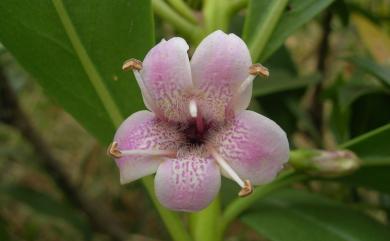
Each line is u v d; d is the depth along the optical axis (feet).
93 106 0.28
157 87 0.24
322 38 0.46
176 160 0.23
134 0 0.26
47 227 0.61
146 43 0.27
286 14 0.29
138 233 0.55
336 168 0.28
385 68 0.36
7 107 0.47
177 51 0.23
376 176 0.29
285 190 0.32
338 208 0.31
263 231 0.29
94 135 0.28
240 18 0.43
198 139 0.25
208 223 0.28
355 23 0.44
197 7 0.32
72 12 0.27
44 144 0.50
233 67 0.23
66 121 0.66
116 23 0.27
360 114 0.39
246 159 0.23
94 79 0.27
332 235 0.29
